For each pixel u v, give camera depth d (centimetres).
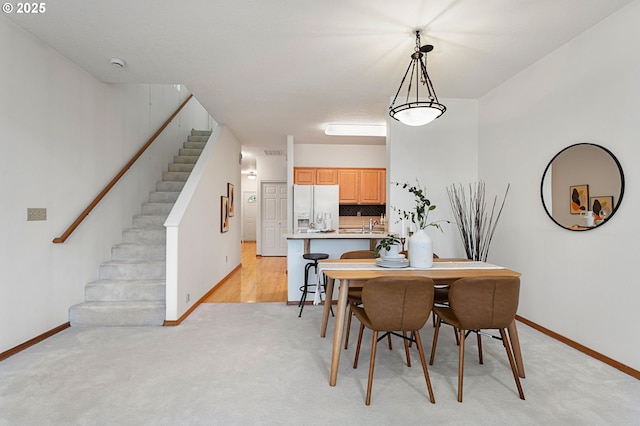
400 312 203
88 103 352
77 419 184
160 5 225
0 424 180
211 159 467
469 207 412
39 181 289
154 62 312
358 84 363
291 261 422
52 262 306
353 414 190
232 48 284
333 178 686
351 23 248
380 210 724
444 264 278
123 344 287
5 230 256
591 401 201
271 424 181
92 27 254
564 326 287
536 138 318
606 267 248
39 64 285
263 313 378
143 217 441
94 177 364
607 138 247
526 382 223
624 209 235
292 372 239
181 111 619
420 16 239
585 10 236
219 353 270
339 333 223
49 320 304
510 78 353
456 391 213
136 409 194
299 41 272
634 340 229
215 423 182
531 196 325
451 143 413
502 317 208
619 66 238
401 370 242
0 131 250
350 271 245
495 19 245
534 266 321
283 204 859
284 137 622
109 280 374
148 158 486
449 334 313
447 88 379
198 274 411
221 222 523
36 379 227
